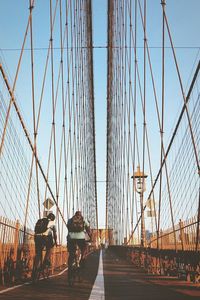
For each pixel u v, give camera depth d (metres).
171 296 4.17
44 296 4.08
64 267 10.72
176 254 7.29
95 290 4.80
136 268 10.68
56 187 11.12
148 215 12.49
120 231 28.58
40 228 5.75
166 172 8.62
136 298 3.98
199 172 6.69
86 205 30.41
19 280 6.11
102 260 17.02
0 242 5.06
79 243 5.55
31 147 9.66
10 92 7.19
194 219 6.30
